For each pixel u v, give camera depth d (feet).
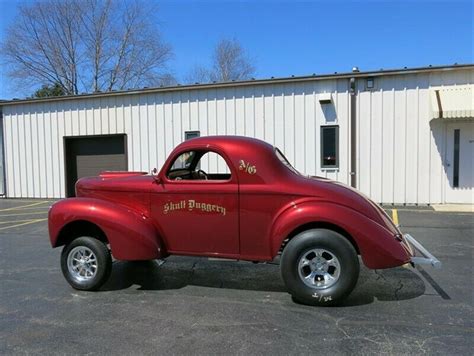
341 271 15.21
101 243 17.70
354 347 12.34
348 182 41.34
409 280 18.65
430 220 32.71
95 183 18.58
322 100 41.11
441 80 38.81
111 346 12.65
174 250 17.53
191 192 17.03
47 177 52.54
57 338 13.24
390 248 15.17
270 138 43.37
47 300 16.76
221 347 12.46
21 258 23.77
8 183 54.29
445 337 12.91
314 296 15.38
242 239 16.60
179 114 46.50
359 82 40.68
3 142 54.13
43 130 52.29
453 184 39.42
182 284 18.65
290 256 15.56
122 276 19.84
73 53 118.42
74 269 18.06
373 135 40.63
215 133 45.24
